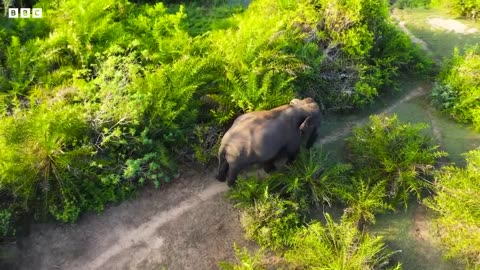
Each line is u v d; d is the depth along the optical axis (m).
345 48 8.74
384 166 7.39
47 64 7.87
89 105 6.82
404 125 7.84
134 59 7.95
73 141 6.64
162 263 6.37
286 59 7.99
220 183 7.23
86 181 6.69
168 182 7.16
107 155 6.80
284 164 7.36
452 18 11.59
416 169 7.36
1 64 7.89
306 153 7.43
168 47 8.17
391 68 9.15
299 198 6.92
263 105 7.44
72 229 6.55
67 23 8.45
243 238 6.66
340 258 6.09
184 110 7.30
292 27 8.90
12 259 6.19
